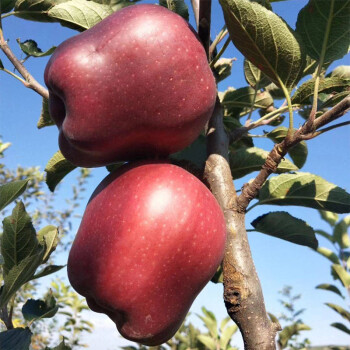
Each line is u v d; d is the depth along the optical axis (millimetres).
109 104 173
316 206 239
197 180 185
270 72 185
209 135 209
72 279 180
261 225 240
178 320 181
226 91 312
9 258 199
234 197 191
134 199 173
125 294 169
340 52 183
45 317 221
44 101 259
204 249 171
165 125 177
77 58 175
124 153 189
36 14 258
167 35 174
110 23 180
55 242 214
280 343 472
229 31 179
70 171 269
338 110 162
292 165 271
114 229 171
